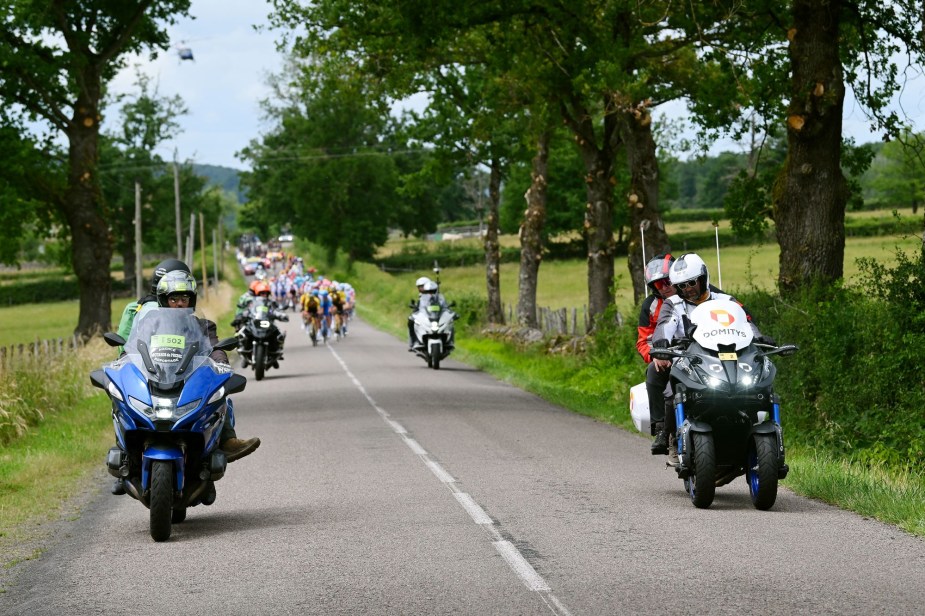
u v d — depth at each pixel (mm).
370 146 144625
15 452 17531
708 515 10422
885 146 105562
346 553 9086
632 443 16984
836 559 8328
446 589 7707
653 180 29516
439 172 54312
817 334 16141
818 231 19766
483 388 28938
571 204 116812
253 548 9461
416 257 142125
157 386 10016
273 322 34156
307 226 143625
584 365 30047
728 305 11016
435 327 36281
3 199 44031
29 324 96062
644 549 8883
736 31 26031
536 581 7863
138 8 47094
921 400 14625
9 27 42812
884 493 10820
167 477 9828
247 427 20578
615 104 27609
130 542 10039
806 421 15930
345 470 14555
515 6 27938
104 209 48750
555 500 11531
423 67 35281
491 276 55688
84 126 47875
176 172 73000
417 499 11875
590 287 35250
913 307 15469
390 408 23406
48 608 7562
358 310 87125
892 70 23938
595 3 27094
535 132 38312
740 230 26844
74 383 25969
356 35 31078
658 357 11008
